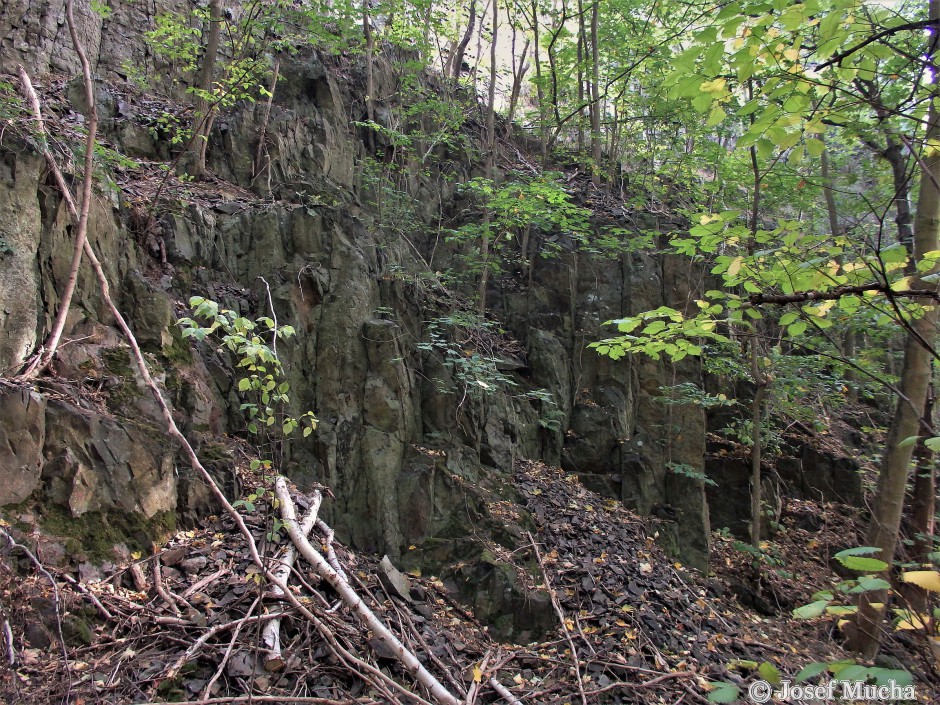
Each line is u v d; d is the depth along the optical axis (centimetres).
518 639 500
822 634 636
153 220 593
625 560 619
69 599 358
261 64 732
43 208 470
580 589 554
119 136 691
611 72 1062
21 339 421
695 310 862
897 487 565
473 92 1153
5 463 373
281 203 702
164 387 500
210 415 529
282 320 604
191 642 365
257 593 401
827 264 273
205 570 423
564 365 827
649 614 541
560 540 614
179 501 462
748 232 299
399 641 414
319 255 654
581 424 805
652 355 343
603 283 889
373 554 536
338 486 562
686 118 931
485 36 1106
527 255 912
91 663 337
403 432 618
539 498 674
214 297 593
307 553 430
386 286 693
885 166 693
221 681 349
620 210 970
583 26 1108
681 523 754
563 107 1189
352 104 954
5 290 418
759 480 772
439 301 764
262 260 637
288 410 573
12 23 733
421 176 959
